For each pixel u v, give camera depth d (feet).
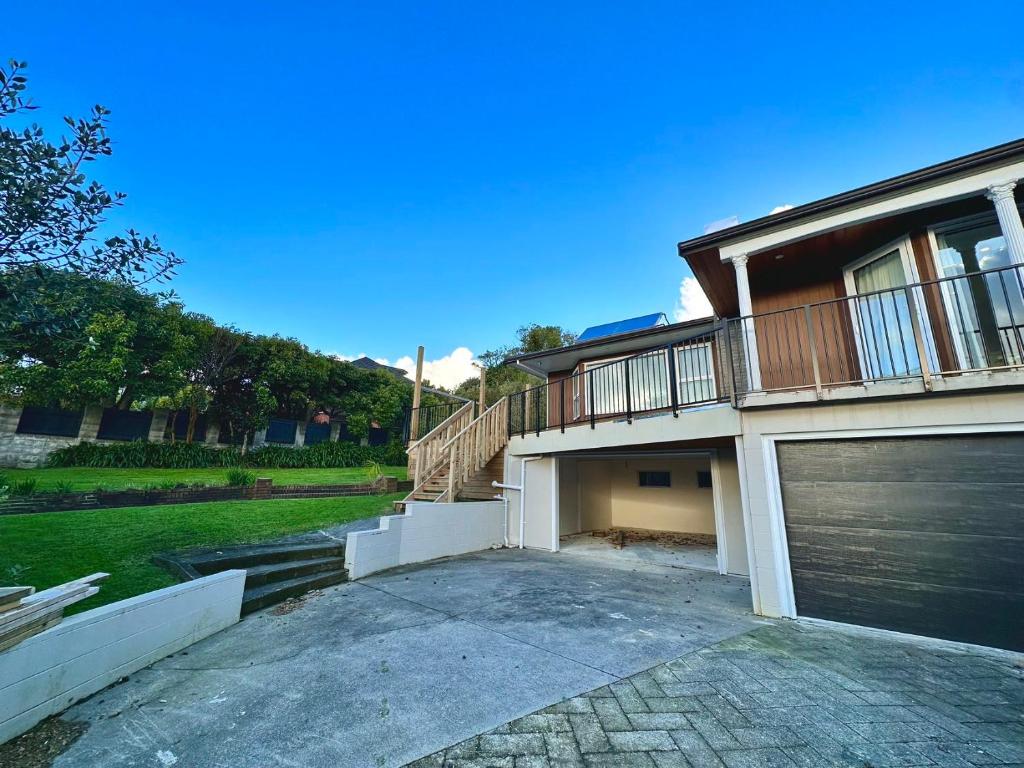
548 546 27.99
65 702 8.82
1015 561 12.00
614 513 38.58
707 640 12.73
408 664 11.09
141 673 10.55
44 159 7.41
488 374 91.86
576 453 28.37
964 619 12.29
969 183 15.43
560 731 8.11
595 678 10.32
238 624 14.10
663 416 20.06
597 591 18.19
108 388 38.68
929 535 13.12
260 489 30.99
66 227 7.97
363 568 20.22
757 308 23.97
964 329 16.85
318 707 9.02
